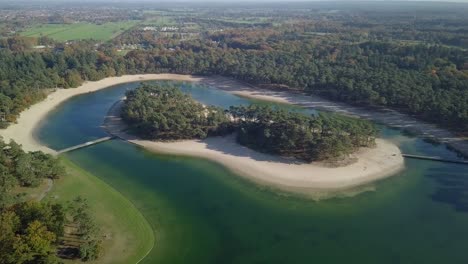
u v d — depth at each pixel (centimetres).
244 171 13475
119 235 9944
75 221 9469
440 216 11250
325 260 9456
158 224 10619
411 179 13250
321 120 14925
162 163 14188
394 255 9675
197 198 11931
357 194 12250
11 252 7869
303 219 11019
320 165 13838
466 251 9862
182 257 9425
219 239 10119
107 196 11744
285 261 9412
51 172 12156
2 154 12181
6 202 9744
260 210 11394
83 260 8875
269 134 14788
